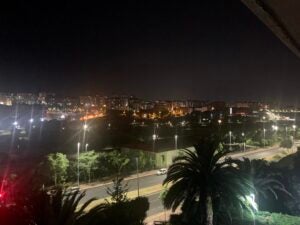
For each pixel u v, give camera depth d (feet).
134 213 94.58
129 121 395.14
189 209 72.74
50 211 40.70
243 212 76.02
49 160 146.10
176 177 73.51
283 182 93.81
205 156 72.95
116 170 176.14
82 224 42.57
